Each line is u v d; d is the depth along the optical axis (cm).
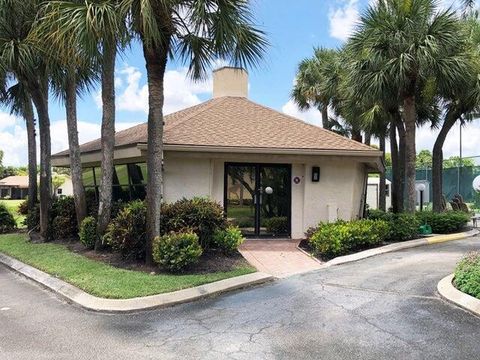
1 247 1224
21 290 795
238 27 806
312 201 1298
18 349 508
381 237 1128
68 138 1226
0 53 1141
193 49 893
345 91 1582
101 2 762
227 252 988
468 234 1412
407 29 1215
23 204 1742
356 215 1396
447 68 1259
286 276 849
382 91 1306
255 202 1302
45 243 1256
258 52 881
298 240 1262
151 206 885
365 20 1279
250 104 1605
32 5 1056
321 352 483
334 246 1009
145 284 747
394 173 1758
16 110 1562
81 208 1236
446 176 2503
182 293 707
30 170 1598
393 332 534
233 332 551
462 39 1288
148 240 887
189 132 1273
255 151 1196
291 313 620
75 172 1230
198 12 766
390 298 675
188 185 1231
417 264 922
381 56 1253
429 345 493
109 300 673
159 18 789
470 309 598
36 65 1191
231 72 1675
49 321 610
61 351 501
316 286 766
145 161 1298
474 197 2300
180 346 510
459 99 1572
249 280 787
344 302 664
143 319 611
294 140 1285
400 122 1644
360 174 1472
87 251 1083
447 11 1237
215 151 1184
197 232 961
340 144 1288
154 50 845
